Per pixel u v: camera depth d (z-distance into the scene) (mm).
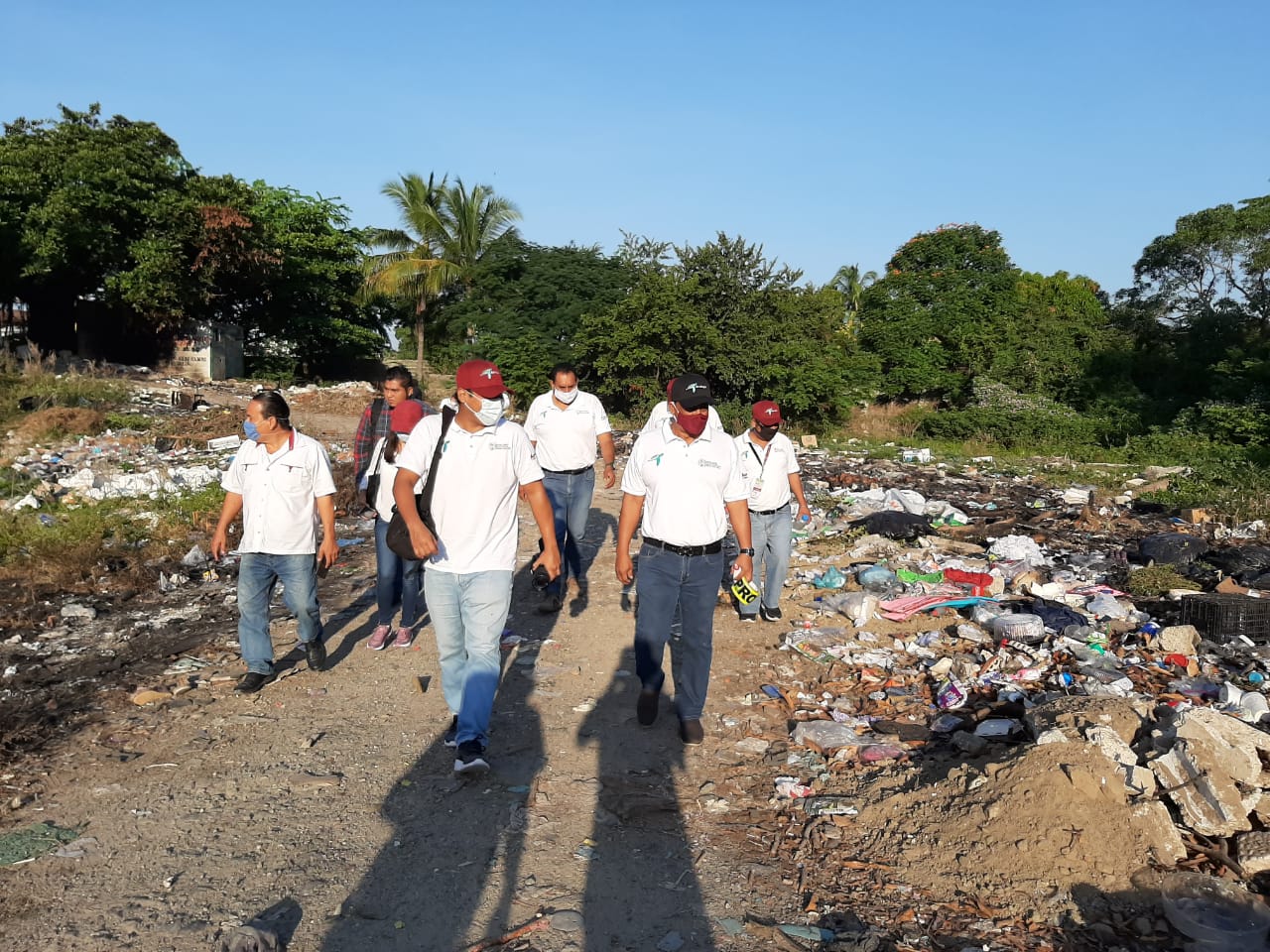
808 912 3289
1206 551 9102
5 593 7629
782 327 28516
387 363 40750
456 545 4219
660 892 3400
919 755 4586
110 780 4238
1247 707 4906
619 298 33250
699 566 4602
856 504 12227
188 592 7816
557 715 5094
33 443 15391
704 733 4875
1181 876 3271
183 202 27469
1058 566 9031
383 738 4766
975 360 34719
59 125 27438
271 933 2971
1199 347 33875
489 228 40750
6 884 3352
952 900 3326
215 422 18172
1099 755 3740
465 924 3178
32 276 26500
